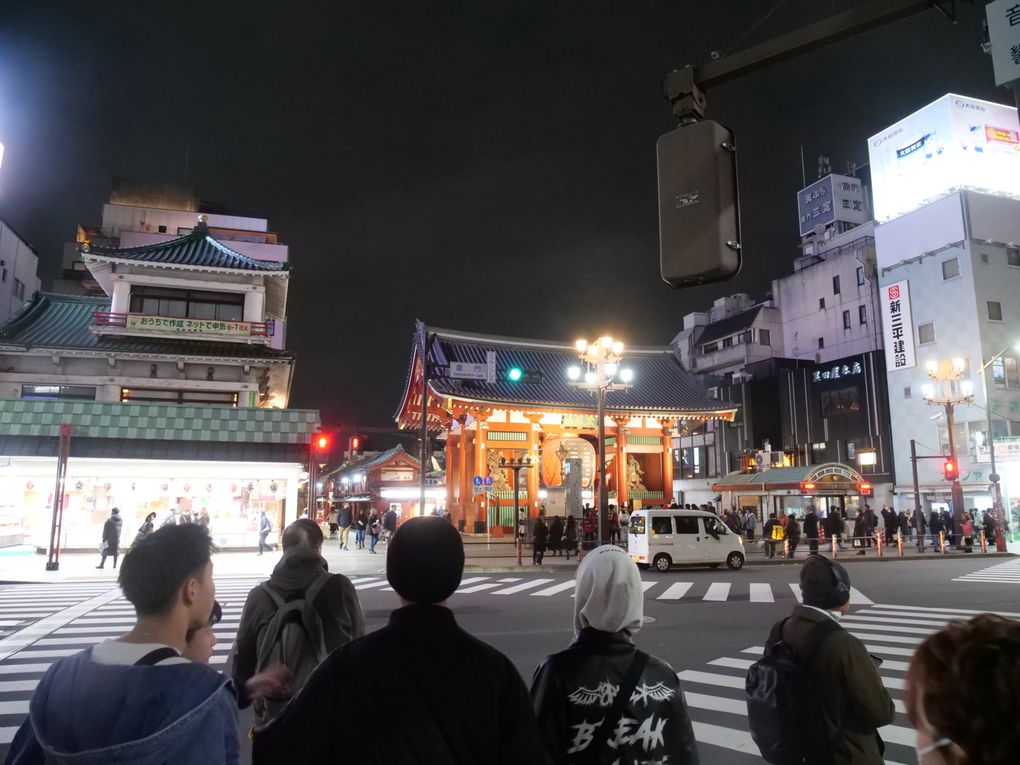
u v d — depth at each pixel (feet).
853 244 196.44
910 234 152.46
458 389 124.47
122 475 86.38
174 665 6.73
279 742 6.83
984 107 150.92
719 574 76.84
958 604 52.21
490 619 45.65
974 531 118.83
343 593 14.03
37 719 6.44
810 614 11.54
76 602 53.01
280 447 92.53
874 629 41.88
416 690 6.82
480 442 127.65
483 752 6.81
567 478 121.39
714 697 27.40
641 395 141.79
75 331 110.42
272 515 90.94
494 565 83.66
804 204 232.94
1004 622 4.54
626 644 9.43
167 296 111.14
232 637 40.11
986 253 141.28
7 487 83.56
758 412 195.42
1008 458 128.06
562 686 9.09
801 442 182.91
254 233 198.18
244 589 60.23
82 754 5.95
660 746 8.85
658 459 148.25
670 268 12.83
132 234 184.14
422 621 7.39
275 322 192.85
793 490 119.55
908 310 151.23
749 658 34.32
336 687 6.97
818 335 206.18
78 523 84.99
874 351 165.48
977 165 147.33
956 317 141.49
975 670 4.14
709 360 237.45
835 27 11.60
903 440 150.92
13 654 35.68
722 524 83.30
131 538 85.76
